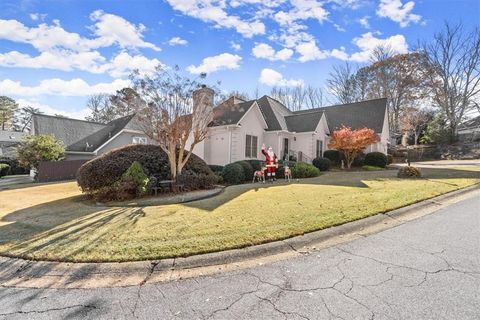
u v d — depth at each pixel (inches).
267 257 156.8
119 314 103.2
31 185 591.5
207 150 725.3
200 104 436.8
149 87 409.1
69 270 140.6
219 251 158.4
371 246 168.2
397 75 1419.8
